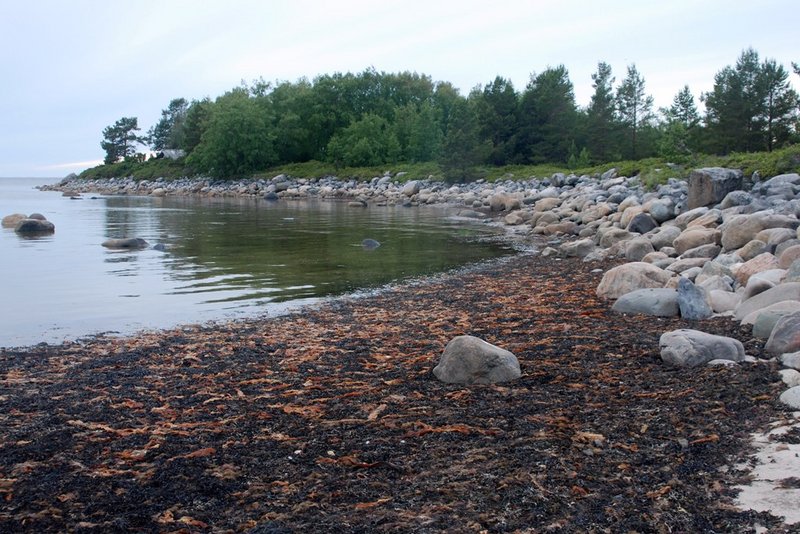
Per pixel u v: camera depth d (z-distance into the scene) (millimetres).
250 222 31719
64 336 10094
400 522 4090
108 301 12828
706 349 7348
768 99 44844
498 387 6898
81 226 29375
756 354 7484
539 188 42656
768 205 18609
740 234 14547
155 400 6824
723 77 46719
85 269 16750
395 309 11867
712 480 4465
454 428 5664
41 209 43000
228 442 5574
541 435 5434
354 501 4426
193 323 10961
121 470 5047
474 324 10336
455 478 4707
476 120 55594
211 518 4254
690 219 19531
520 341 9039
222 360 8477
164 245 21484
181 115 114562
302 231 27094
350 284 14727
